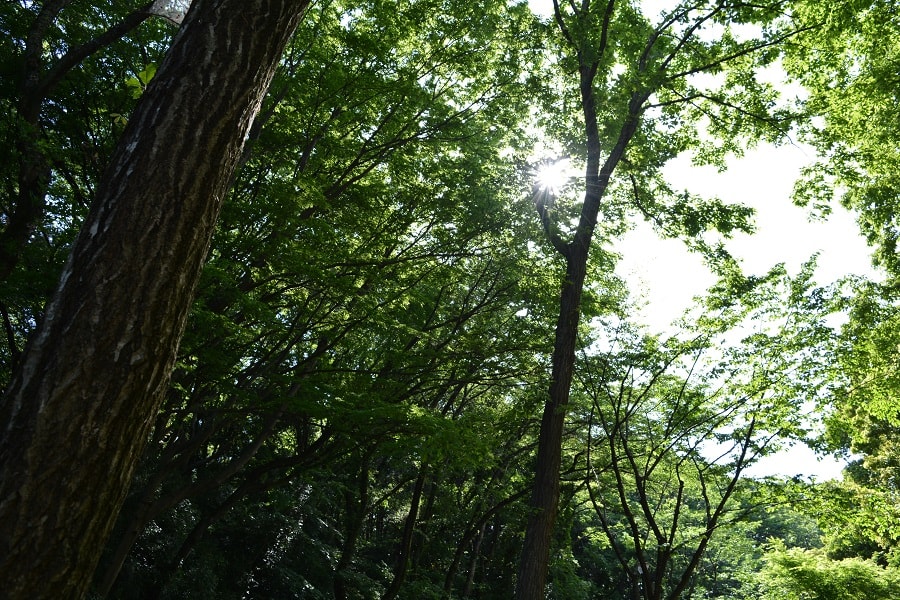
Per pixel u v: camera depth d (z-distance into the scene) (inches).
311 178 340.5
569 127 570.3
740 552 790.5
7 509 80.4
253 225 364.8
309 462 510.0
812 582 590.6
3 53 357.1
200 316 306.3
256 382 484.1
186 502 703.7
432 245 491.2
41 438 83.5
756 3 489.7
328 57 431.2
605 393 585.3
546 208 515.5
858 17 517.0
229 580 735.7
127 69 390.6
